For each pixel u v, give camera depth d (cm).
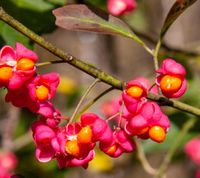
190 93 64
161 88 42
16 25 41
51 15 50
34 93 41
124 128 43
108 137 42
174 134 61
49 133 41
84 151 42
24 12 50
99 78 42
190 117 61
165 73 42
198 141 69
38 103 41
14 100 41
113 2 59
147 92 42
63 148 41
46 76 41
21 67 40
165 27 46
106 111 66
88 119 42
